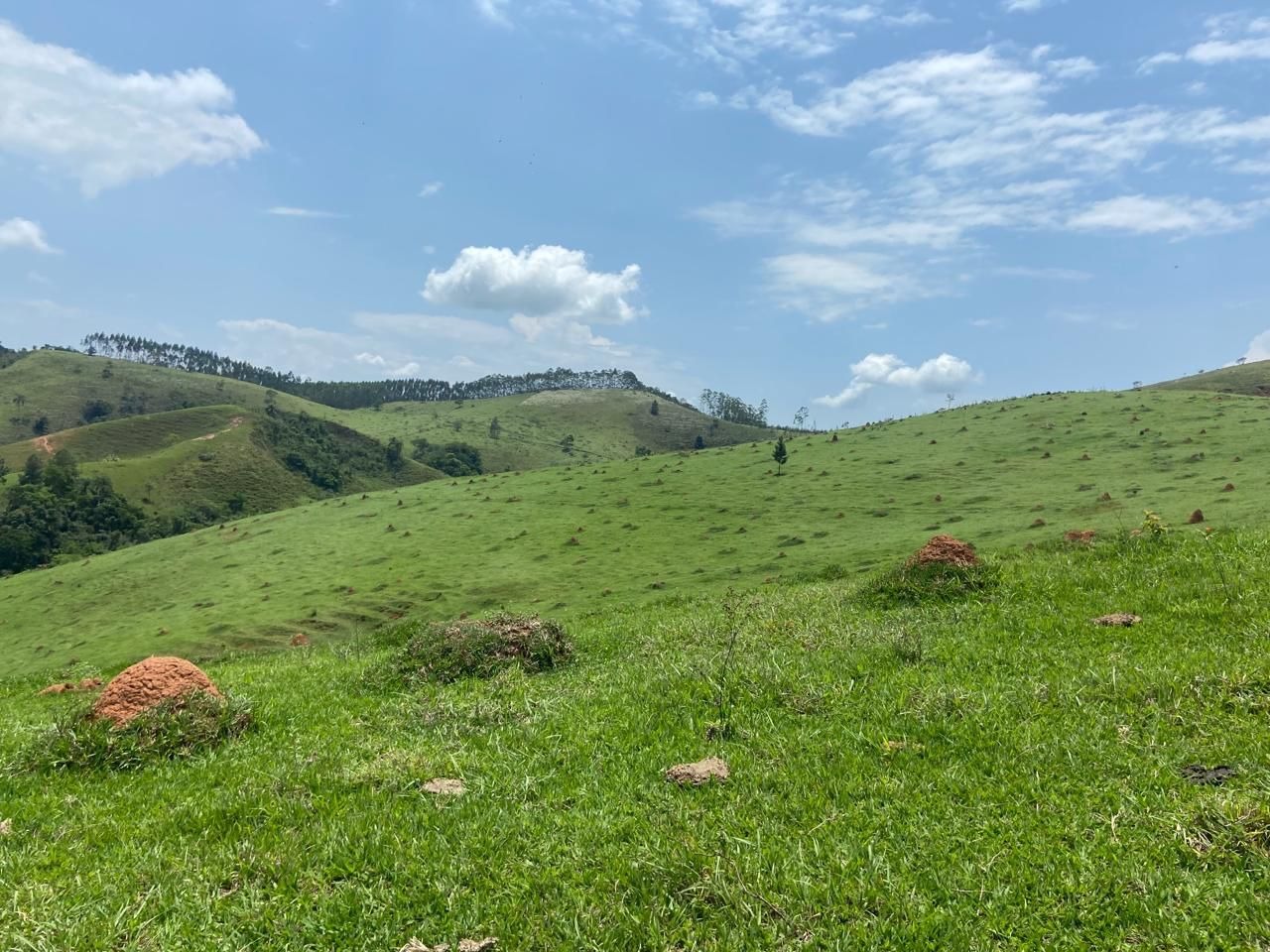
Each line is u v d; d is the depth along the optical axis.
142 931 5.76
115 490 152.50
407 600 54.91
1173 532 19.75
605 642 17.20
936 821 6.89
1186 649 10.86
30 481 138.75
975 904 5.71
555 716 10.66
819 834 6.76
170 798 8.58
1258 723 8.17
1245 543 16.64
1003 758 8.00
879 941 5.36
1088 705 9.18
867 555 44.12
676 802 7.54
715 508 69.19
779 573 44.06
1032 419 80.81
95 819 8.06
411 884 6.33
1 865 6.81
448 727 10.55
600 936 5.50
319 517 87.12
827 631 14.39
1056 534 39.31
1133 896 5.64
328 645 28.89
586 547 62.53
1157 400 79.62
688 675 11.96
